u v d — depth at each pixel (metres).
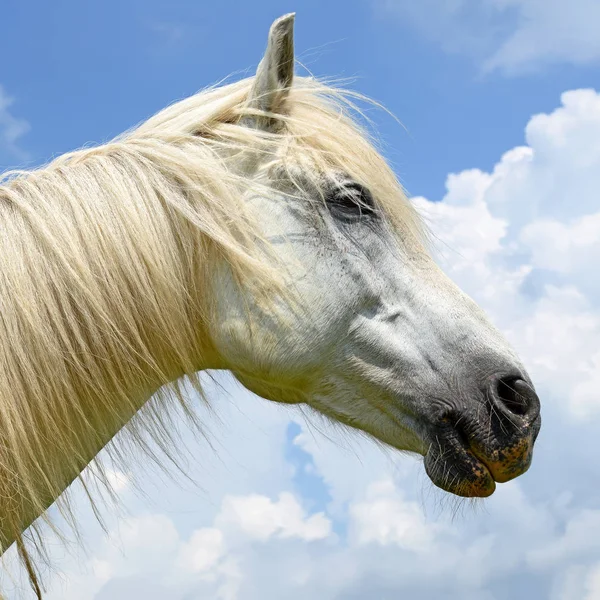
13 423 1.97
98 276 2.14
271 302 2.35
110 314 2.15
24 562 2.05
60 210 2.16
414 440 2.44
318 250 2.42
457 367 2.38
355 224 2.48
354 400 2.48
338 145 2.52
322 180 2.46
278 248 2.38
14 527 2.02
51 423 2.04
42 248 2.10
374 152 2.63
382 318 2.43
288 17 2.45
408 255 2.53
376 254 2.48
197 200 2.33
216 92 2.69
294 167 2.46
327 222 2.45
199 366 2.50
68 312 2.08
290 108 2.61
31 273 2.06
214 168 2.38
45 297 2.05
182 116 2.58
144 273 2.18
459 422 2.33
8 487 1.99
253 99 2.54
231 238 2.31
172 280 2.24
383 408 2.45
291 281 2.37
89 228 2.16
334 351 2.43
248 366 2.42
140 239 2.19
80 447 2.17
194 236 2.34
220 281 2.37
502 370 2.37
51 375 2.03
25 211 2.13
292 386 2.49
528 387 2.37
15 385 1.98
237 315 2.36
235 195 2.36
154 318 2.21
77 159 2.39
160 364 2.30
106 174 2.28
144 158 2.36
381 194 2.54
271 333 2.36
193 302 2.35
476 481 2.32
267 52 2.49
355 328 2.42
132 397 2.26
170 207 2.32
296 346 2.37
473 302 2.54
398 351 2.40
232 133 2.48
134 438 2.37
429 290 2.48
